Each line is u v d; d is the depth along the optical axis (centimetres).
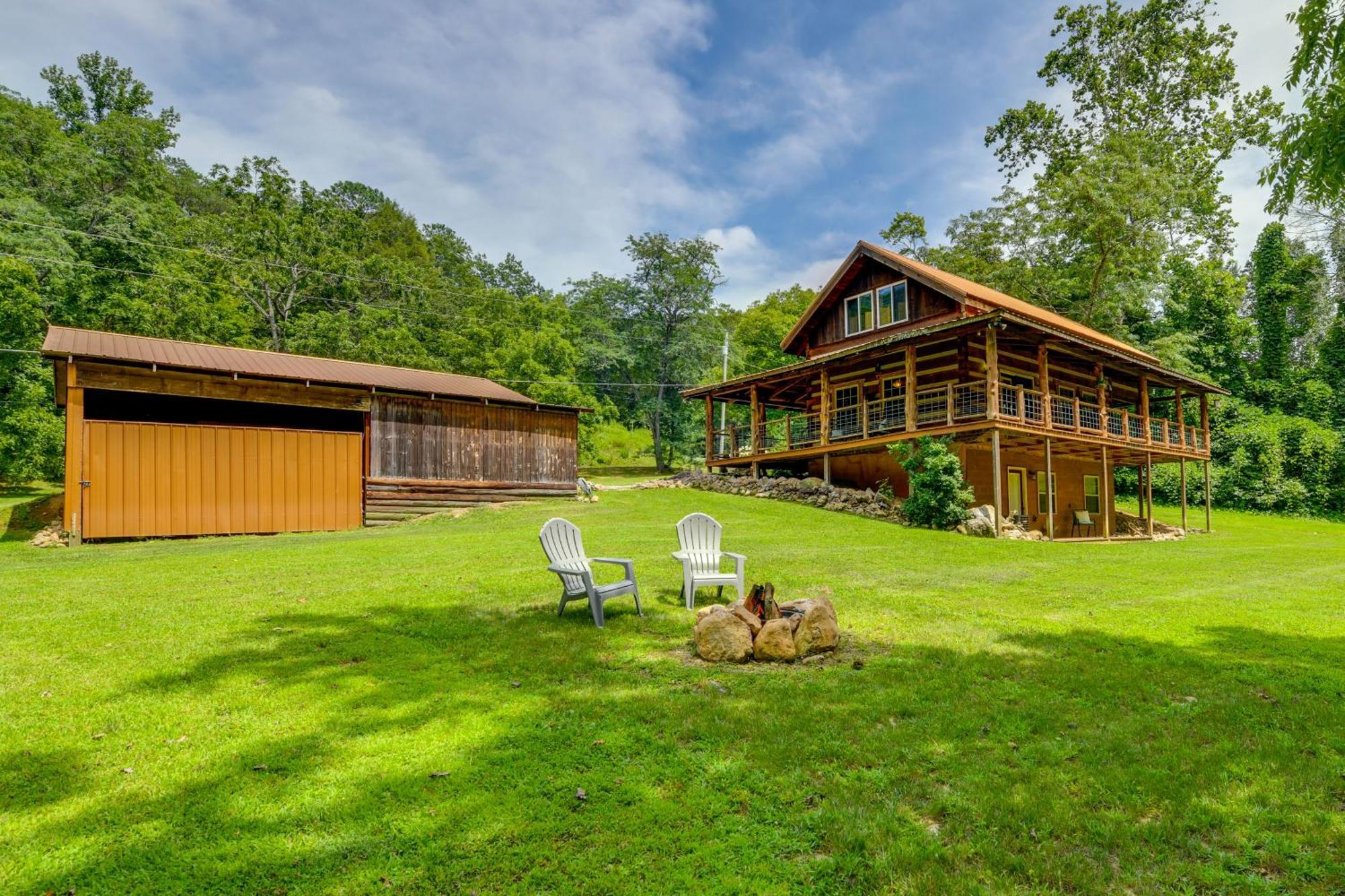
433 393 1691
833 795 312
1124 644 575
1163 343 3072
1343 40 462
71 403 1275
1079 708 423
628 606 693
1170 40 3406
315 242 3869
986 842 276
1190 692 457
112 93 4362
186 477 1373
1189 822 292
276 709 406
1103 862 266
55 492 2200
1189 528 2261
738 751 355
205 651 516
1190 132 3550
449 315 4444
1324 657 545
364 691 438
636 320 4662
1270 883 253
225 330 3325
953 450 1642
